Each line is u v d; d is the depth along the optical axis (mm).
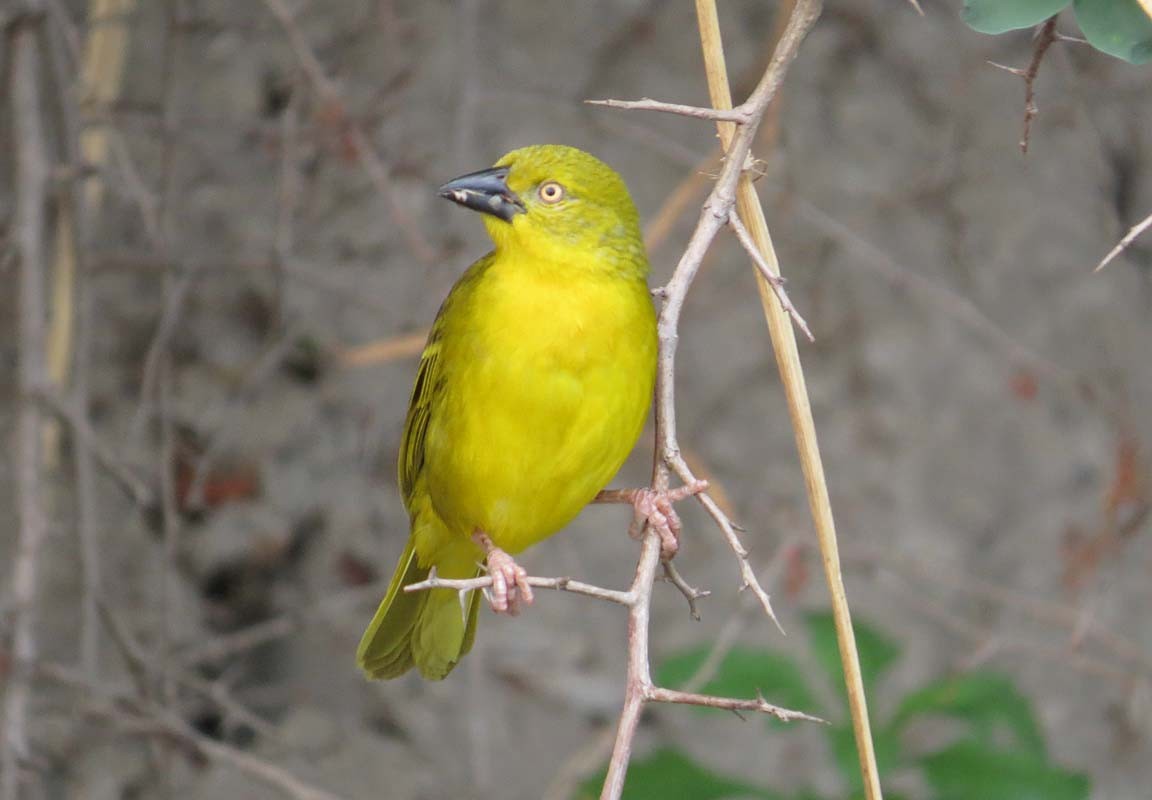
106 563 11625
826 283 12906
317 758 11781
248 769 8438
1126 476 10430
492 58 12305
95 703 8844
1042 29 5379
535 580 5055
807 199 12273
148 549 11766
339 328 11984
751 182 5633
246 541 12039
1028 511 13000
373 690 12211
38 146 8398
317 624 12203
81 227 8906
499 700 12164
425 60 11914
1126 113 12477
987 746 8000
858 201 12734
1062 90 12609
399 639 7672
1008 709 8273
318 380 12359
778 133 10773
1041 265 13062
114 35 9305
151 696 8773
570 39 12641
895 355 13062
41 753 11117
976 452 13094
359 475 12359
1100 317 13102
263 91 11672
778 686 8492
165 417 9172
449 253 10320
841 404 13086
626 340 6648
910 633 12633
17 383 8531
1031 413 13094
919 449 13062
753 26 12781
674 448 5523
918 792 10805
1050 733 12367
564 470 6777
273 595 12219
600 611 12664
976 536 12930
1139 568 12648
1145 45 5289
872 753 5383
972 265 13000
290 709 12117
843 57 13008
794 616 12391
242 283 12094
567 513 6984
